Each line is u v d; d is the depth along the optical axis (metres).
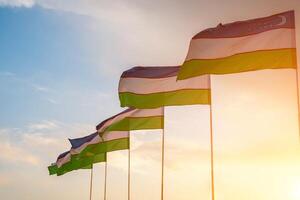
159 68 26.84
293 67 17.58
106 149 44.34
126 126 34.38
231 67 18.22
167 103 26.27
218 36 18.48
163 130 33.56
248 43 18.16
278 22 18.05
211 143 24.23
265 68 17.89
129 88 27.11
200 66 18.39
